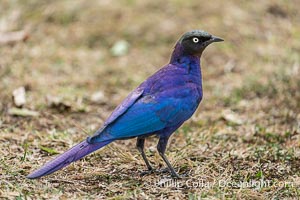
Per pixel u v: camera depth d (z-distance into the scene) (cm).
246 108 1431
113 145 1153
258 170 1055
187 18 1841
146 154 1119
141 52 1742
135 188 961
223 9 1884
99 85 1565
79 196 920
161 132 1001
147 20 1836
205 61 1697
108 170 1041
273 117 1367
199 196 925
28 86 1488
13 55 1670
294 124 1313
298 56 1705
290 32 1850
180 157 1091
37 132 1201
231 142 1212
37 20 1856
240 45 1766
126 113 959
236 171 1049
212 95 1505
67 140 1166
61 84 1537
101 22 1844
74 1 1919
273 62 1683
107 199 910
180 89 1007
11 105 1362
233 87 1550
